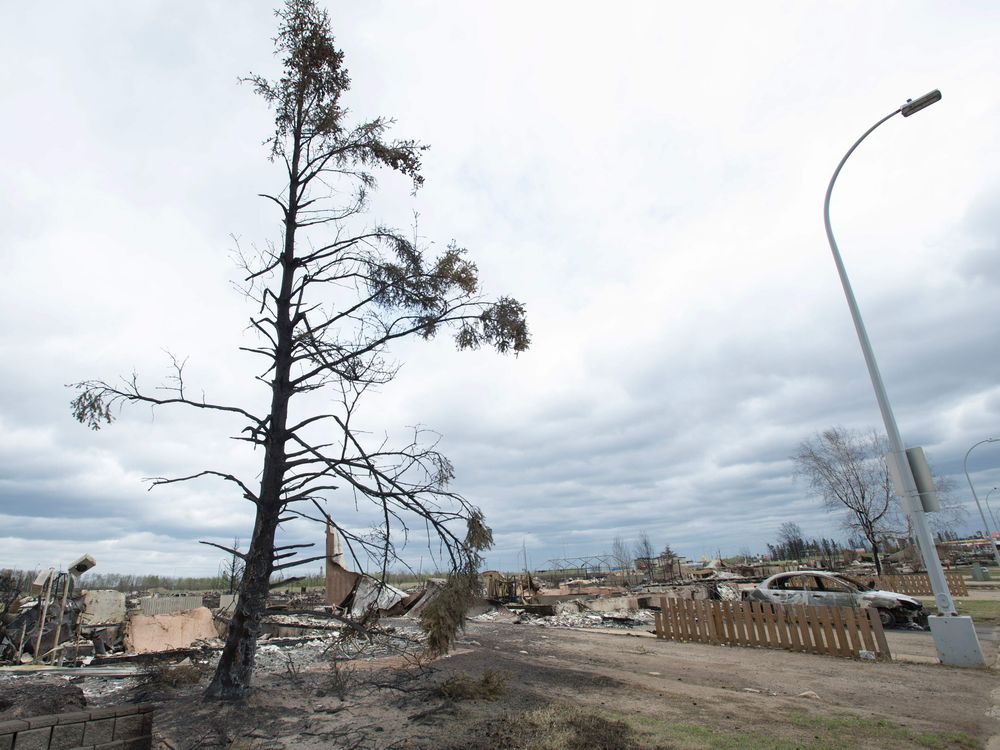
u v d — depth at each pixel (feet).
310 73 30.66
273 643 40.75
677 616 46.47
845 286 40.19
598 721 19.84
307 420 25.99
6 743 12.26
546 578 149.18
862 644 37.17
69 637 46.52
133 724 14.32
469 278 31.89
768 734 18.75
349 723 20.20
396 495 24.77
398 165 31.71
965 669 30.68
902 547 183.01
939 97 37.70
